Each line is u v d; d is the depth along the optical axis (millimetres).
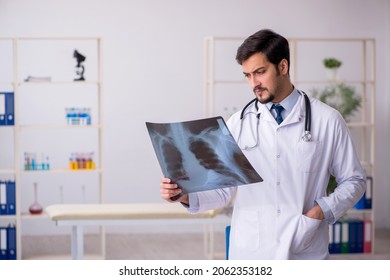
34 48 7293
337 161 2514
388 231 7848
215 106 7648
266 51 2357
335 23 7805
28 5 7250
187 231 7789
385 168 8055
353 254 6547
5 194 6133
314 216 2434
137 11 7453
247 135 2547
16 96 6051
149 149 7578
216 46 7621
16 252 6152
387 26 7914
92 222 4434
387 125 8008
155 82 7527
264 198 2492
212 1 7570
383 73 7977
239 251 2547
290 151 2480
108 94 7465
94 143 7488
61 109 7383
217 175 2361
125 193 7566
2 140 7336
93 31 7391
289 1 7695
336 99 6645
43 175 7422
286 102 2504
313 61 7812
